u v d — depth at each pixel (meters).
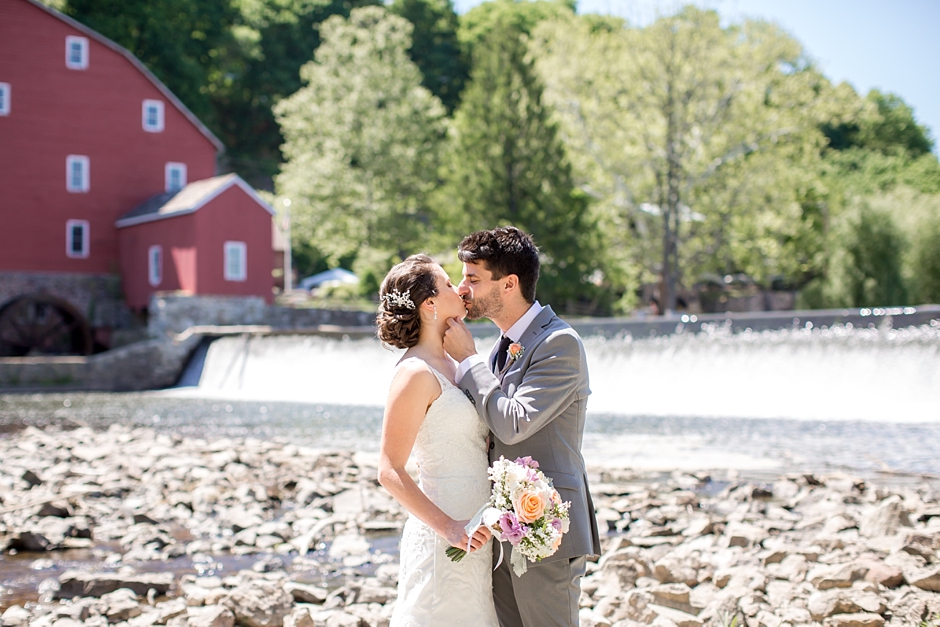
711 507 7.48
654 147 35.09
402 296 3.04
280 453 10.91
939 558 5.22
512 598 3.01
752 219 36.88
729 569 5.20
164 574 5.44
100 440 12.70
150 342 27.14
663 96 33.94
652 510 7.18
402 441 2.87
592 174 37.53
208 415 18.06
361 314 30.30
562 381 2.86
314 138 43.41
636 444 11.90
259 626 4.60
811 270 45.44
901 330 16.61
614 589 5.03
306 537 6.59
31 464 10.10
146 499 7.99
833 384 16.23
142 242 33.72
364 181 40.56
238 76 64.62
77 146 34.34
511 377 2.97
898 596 4.56
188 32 59.47
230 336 26.91
